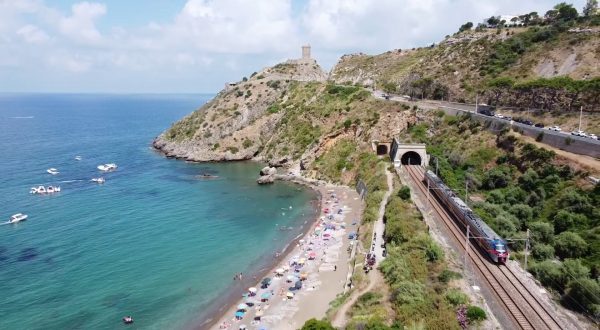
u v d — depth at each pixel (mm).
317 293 67438
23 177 150250
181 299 67875
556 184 77312
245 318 61812
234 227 100188
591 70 118000
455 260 60938
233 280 74125
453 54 171875
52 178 148500
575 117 98312
